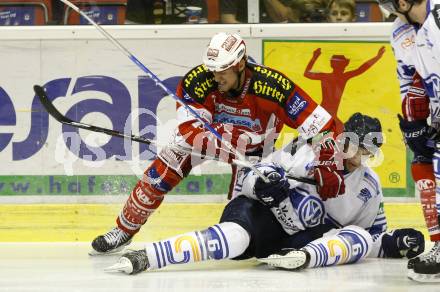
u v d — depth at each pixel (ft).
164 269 30.58
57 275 29.32
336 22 40.93
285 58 40.52
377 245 33.09
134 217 34.06
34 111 40.57
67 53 40.63
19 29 40.52
